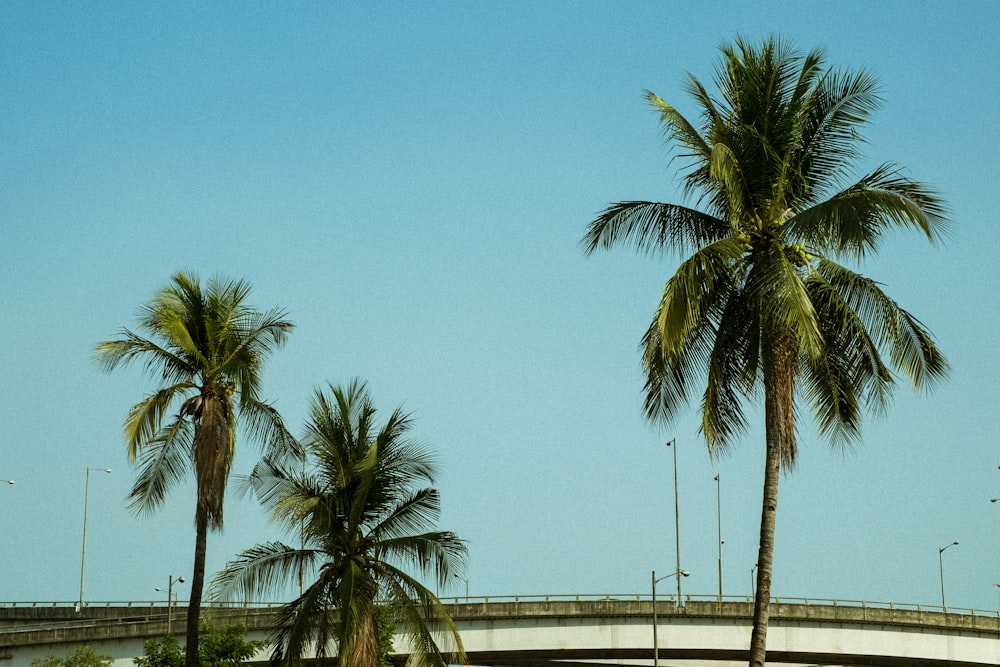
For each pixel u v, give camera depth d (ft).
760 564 108.47
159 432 134.00
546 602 254.47
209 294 139.85
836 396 113.91
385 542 141.28
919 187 106.11
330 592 140.36
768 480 109.09
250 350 137.69
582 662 276.41
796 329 106.01
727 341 113.39
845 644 271.49
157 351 136.77
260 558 138.31
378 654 135.85
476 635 249.96
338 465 143.23
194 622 134.82
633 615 259.19
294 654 135.13
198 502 132.26
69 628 203.72
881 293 108.88
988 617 282.56
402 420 145.28
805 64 112.06
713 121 112.57
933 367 109.91
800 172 112.16
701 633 262.67
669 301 103.71
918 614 277.23
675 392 114.21
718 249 105.81
